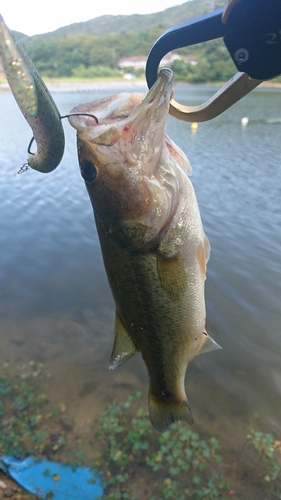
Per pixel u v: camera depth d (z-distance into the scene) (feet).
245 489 1.60
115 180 0.80
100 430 1.82
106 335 2.60
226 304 2.94
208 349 0.97
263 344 2.53
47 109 0.67
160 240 0.84
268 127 11.68
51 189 5.92
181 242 0.86
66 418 1.89
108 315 2.84
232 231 4.24
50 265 3.59
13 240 4.12
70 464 1.66
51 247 3.97
